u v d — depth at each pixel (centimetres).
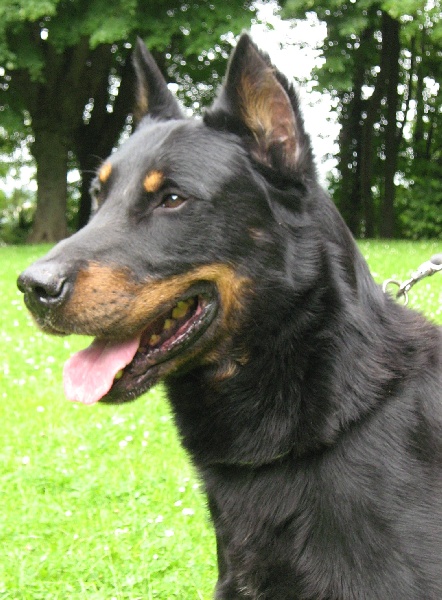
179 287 100
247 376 99
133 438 164
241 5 570
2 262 454
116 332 98
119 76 765
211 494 102
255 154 101
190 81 747
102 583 122
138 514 137
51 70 645
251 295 99
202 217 100
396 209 866
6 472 153
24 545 130
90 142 743
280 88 99
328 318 97
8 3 529
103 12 555
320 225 100
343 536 94
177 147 102
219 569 105
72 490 146
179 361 99
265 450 97
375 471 94
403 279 300
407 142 876
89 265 98
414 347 101
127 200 101
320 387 96
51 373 211
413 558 92
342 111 806
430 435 96
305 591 95
